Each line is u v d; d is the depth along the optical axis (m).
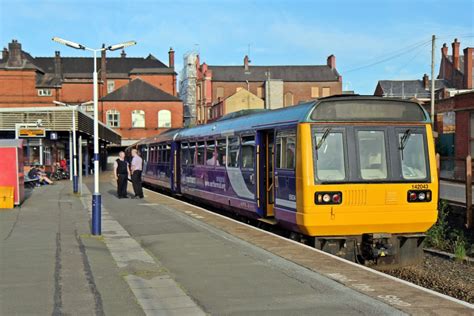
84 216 16.84
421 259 11.63
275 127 12.42
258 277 8.50
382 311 6.59
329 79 99.00
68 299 7.43
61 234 13.30
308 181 10.55
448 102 36.38
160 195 24.80
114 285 8.22
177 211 17.94
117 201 21.73
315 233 10.82
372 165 10.82
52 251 11.03
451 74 78.69
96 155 13.65
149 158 31.61
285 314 6.57
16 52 76.69
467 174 14.84
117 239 12.59
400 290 7.56
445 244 14.38
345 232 10.91
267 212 13.95
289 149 11.45
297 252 10.38
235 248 11.01
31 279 8.59
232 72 99.69
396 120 11.04
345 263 9.40
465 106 31.02
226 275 8.69
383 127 10.95
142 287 8.06
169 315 6.68
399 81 80.81
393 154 10.93
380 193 10.77
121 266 9.58
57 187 30.83
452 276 11.32
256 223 15.93
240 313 6.66
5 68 76.06
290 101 98.31
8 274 8.95
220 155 17.25
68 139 44.12
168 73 83.69
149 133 75.69
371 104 10.95
